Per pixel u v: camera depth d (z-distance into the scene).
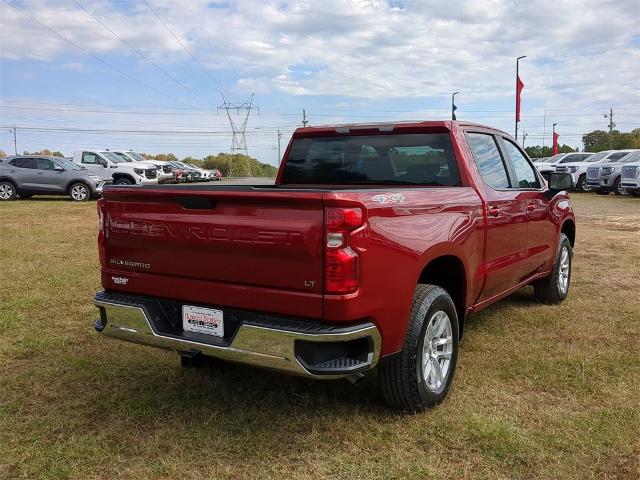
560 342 4.93
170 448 3.20
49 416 3.58
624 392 3.86
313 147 4.96
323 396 3.86
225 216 3.12
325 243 2.85
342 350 3.04
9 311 5.78
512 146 5.36
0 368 4.36
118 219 3.59
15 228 12.66
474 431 3.29
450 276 4.09
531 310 5.98
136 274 3.54
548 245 5.82
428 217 3.54
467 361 4.48
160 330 3.41
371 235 3.00
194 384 4.08
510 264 4.86
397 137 4.53
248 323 3.04
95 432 3.38
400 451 3.14
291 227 2.92
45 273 7.61
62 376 4.22
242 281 3.12
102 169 23.30
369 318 3.04
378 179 4.62
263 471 2.96
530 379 4.12
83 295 6.47
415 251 3.33
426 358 3.55
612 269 8.06
